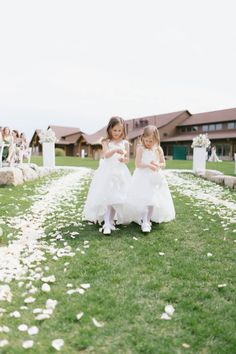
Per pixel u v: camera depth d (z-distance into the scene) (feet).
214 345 7.36
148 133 16.19
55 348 7.06
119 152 15.85
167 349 7.17
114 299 9.21
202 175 47.24
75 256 12.47
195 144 58.80
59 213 19.75
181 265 11.72
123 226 16.76
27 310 8.64
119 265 11.62
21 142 50.24
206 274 10.98
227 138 143.54
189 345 7.32
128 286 10.07
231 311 8.75
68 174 48.62
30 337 7.50
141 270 11.27
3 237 14.26
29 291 9.53
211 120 165.48
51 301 8.89
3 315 8.37
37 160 82.48
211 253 13.08
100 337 7.53
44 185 33.17
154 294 9.61
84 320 8.13
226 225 17.12
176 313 8.61
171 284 10.27
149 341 7.41
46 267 11.20
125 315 8.45
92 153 181.98
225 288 10.02
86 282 10.31
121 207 16.24
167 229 16.39
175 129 182.19
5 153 39.73
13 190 27.89
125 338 7.51
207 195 28.43
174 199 25.86
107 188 15.87
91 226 16.71
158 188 16.57
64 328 7.84
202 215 19.67
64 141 208.13
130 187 16.43
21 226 16.44
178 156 171.63
